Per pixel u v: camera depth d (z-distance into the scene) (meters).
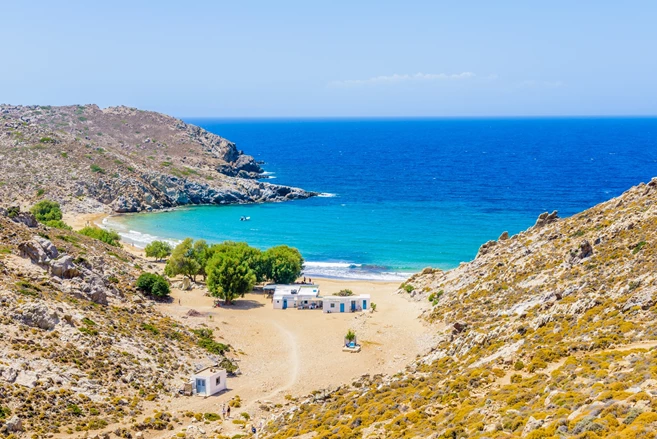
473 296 91.00
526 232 104.81
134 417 60.34
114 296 93.00
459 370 55.19
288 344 90.44
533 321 59.72
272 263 126.62
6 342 64.00
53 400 58.12
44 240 91.31
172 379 71.50
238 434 58.12
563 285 71.38
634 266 64.56
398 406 48.56
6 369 59.25
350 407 53.34
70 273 87.12
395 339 90.06
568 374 41.06
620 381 36.19
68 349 67.56
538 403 37.84
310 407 58.72
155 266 134.38
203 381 70.06
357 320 101.00
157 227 194.88
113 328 78.00
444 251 163.38
